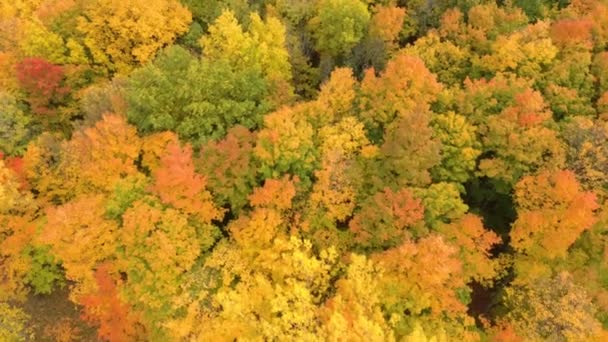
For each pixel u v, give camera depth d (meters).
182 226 30.58
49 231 30.06
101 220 30.97
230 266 30.25
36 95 41.62
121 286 30.53
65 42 46.12
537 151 33.03
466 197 37.84
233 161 32.19
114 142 34.22
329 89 37.44
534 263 31.14
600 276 30.94
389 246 30.84
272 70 42.28
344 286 28.14
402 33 49.03
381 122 36.88
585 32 41.00
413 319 28.31
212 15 49.97
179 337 28.72
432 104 37.00
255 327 27.95
